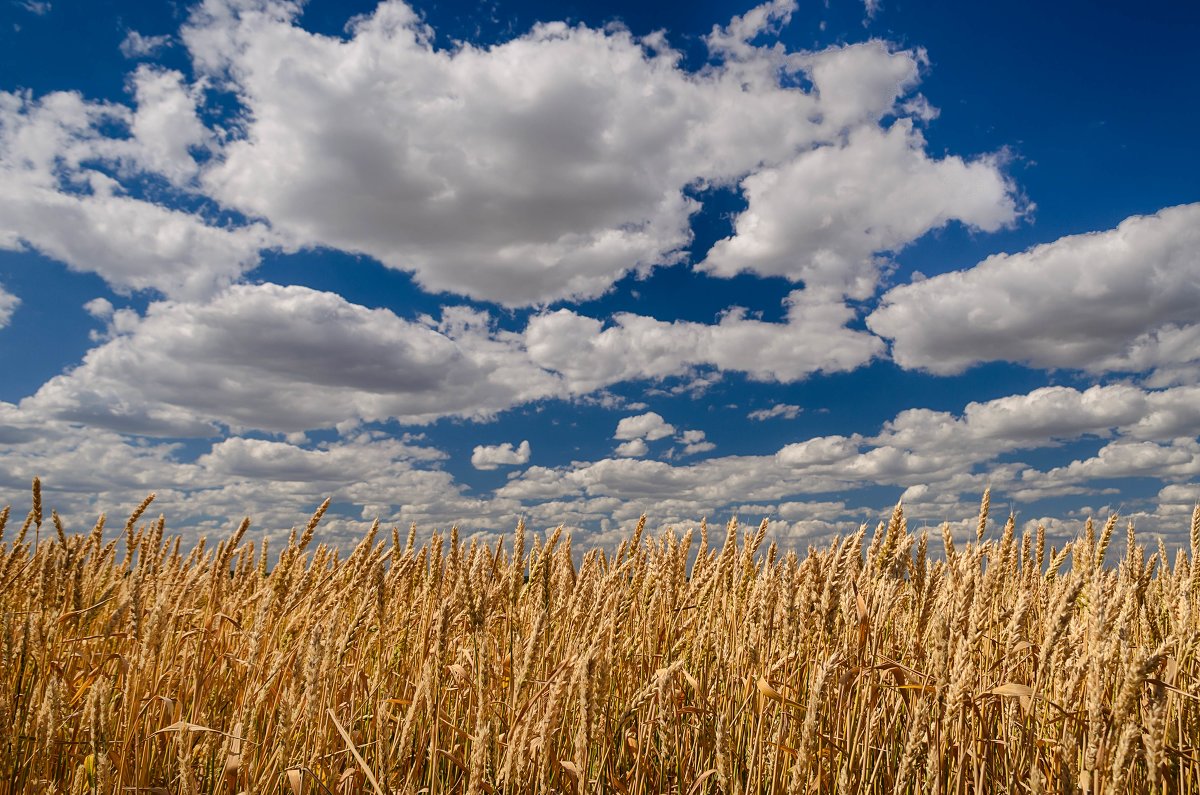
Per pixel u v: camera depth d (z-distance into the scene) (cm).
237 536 141
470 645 107
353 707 104
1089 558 124
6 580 134
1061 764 77
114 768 91
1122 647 74
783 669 100
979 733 90
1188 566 118
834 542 118
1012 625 94
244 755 84
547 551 120
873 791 91
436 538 137
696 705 106
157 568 150
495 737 92
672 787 103
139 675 95
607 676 92
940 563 109
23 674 101
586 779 83
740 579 132
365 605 112
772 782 90
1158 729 66
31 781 85
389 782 91
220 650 118
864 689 98
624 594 114
